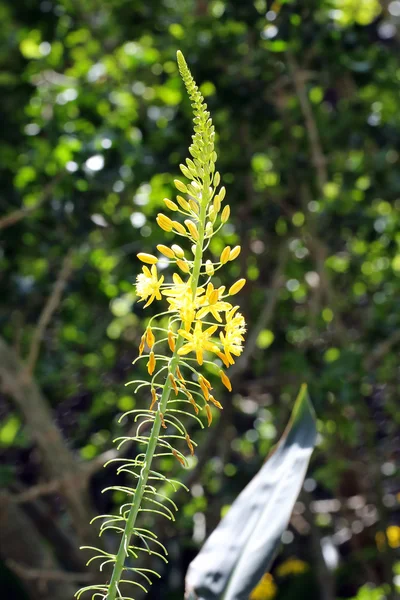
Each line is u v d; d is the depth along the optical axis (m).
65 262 1.47
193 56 1.49
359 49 1.53
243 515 0.87
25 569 1.53
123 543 0.65
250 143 1.62
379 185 1.63
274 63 1.51
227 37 1.51
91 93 1.49
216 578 0.83
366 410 1.64
